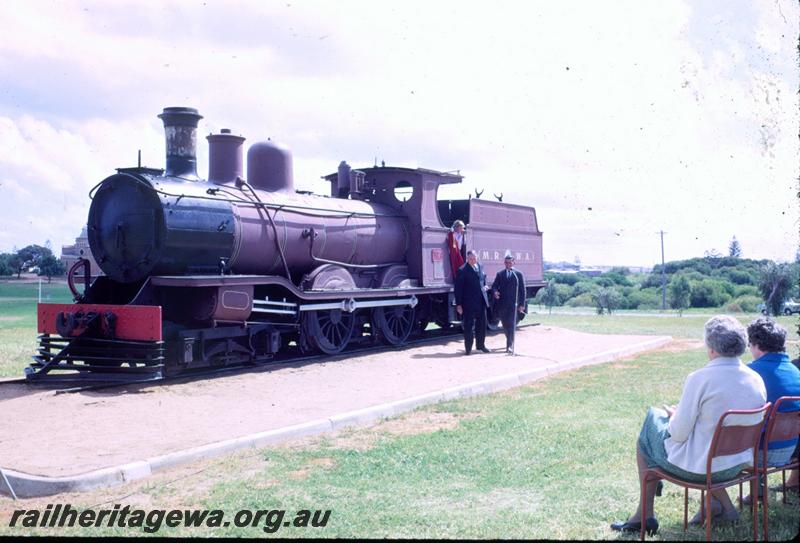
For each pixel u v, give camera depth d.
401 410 8.48
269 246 11.80
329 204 13.52
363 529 4.65
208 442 6.61
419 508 5.07
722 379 4.29
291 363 11.91
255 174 12.66
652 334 19.78
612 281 65.19
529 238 20.06
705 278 50.22
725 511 4.68
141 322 9.57
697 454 4.30
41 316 10.34
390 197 15.56
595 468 6.02
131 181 10.43
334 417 7.66
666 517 4.85
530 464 6.15
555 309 46.28
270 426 7.30
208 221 10.68
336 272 13.11
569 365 12.40
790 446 4.67
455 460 6.28
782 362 4.84
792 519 4.73
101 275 11.03
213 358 11.09
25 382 9.62
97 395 8.88
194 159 11.30
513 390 10.01
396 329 15.20
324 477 5.82
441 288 15.74
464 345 15.02
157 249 10.20
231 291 10.76
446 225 17.47
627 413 8.25
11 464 5.82
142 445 6.50
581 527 4.66
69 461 5.95
